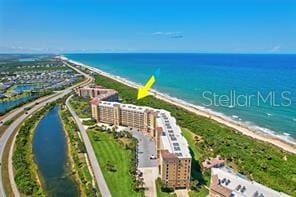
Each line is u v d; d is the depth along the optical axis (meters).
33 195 162.75
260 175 183.12
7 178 179.62
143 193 162.00
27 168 192.88
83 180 178.00
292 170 192.00
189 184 171.12
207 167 187.12
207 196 160.50
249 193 138.00
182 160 166.38
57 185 177.00
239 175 171.25
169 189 168.38
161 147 186.12
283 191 164.88
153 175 186.00
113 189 167.62
